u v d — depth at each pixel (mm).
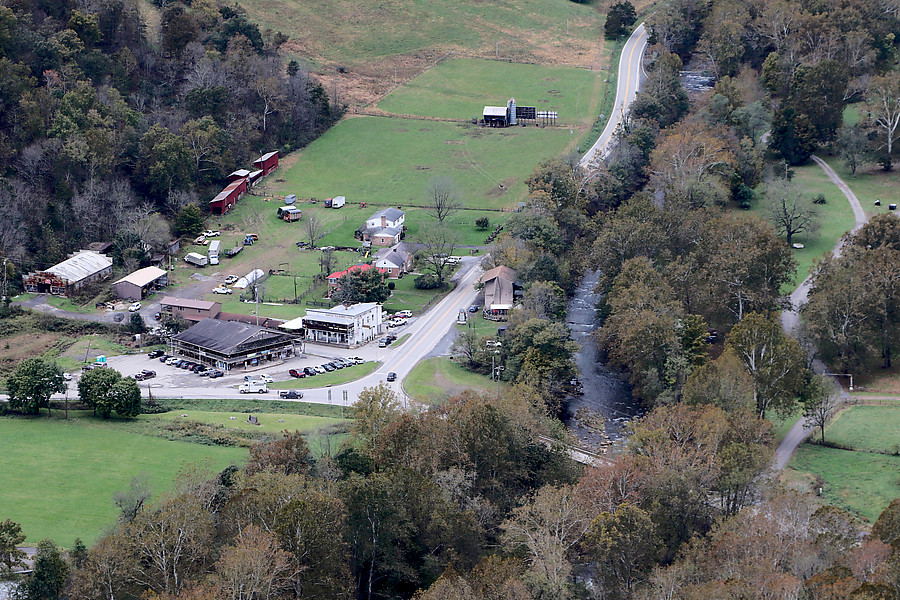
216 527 152000
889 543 149625
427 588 153375
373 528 156500
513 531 159500
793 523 153500
